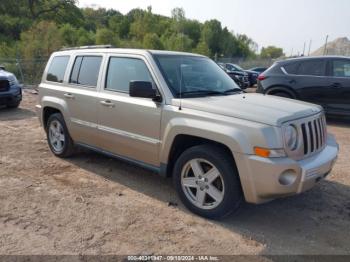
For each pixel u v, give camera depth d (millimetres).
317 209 4324
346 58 9172
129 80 4719
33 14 57062
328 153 4059
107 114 4906
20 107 11297
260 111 3711
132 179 5145
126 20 80500
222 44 81000
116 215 4051
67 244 3461
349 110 9102
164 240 3559
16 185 4855
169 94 4238
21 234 3625
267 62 36344
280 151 3484
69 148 5879
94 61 5312
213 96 4410
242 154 3537
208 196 4031
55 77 6016
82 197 4504
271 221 4000
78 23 62219
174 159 4367
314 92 9438
